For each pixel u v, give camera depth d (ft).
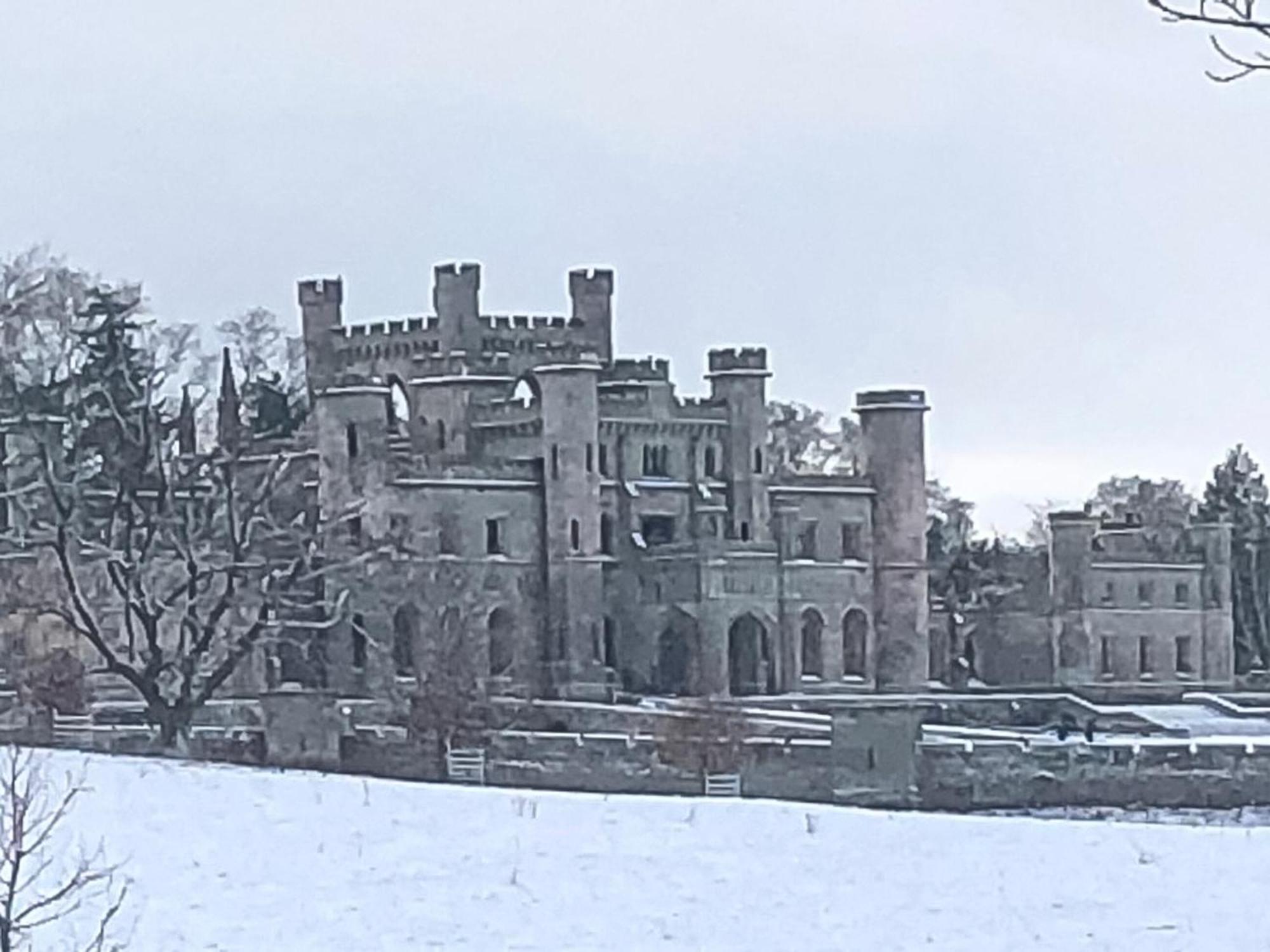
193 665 274.36
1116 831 143.02
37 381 398.01
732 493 490.08
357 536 435.94
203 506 348.18
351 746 306.96
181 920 114.73
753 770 312.09
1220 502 631.15
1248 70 60.85
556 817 139.13
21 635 331.36
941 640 537.65
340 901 119.44
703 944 115.03
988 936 117.91
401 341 517.14
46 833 105.40
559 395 465.06
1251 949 116.06
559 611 460.14
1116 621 531.91
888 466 497.87
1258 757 322.75
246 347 524.11
